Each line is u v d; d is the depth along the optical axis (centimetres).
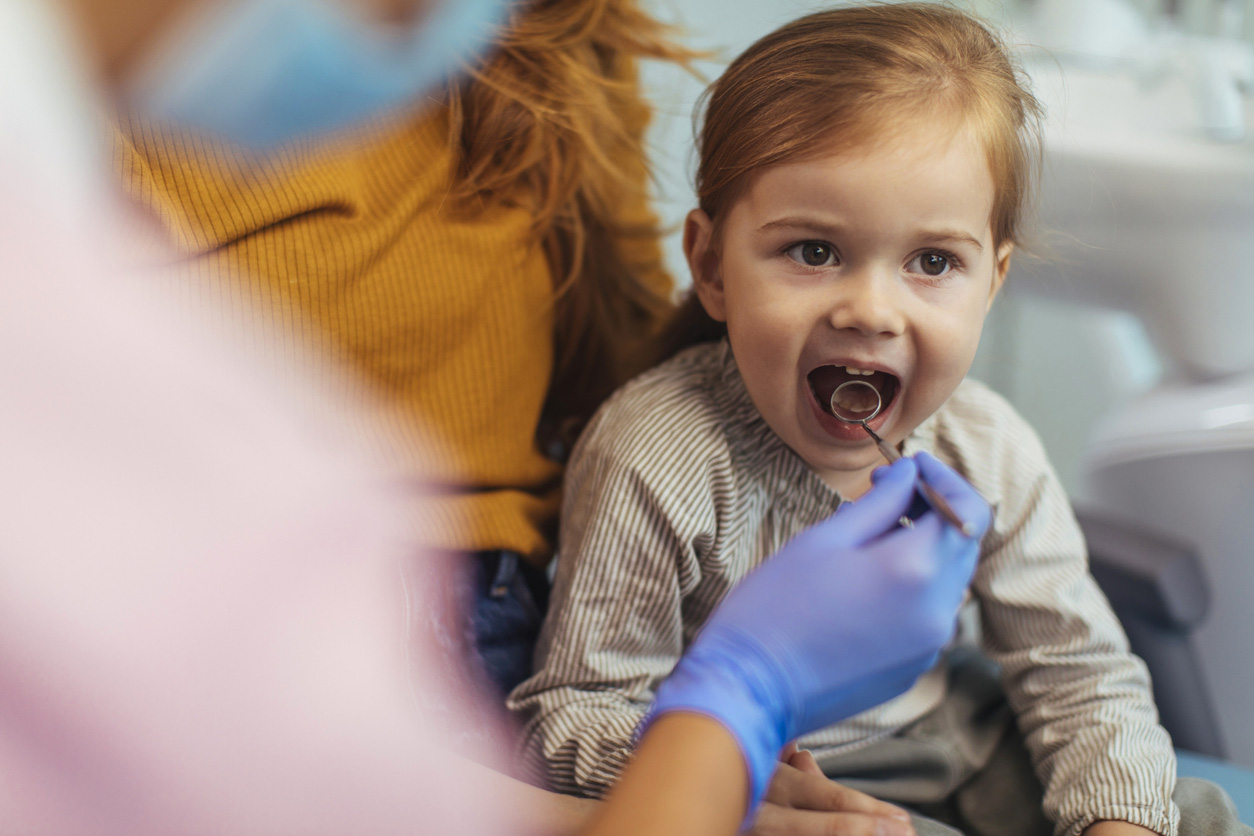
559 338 81
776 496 69
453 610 67
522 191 74
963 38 63
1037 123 71
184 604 25
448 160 69
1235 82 123
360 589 29
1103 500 123
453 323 67
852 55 60
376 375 66
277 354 57
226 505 26
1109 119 121
